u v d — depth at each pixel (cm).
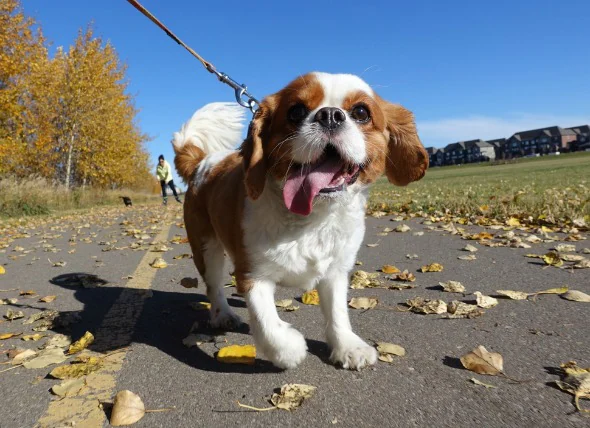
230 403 39
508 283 69
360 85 51
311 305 66
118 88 520
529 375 41
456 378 41
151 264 101
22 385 44
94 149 490
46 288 84
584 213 125
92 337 55
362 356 44
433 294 67
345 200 47
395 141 57
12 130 395
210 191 61
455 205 157
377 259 92
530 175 405
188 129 74
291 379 43
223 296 62
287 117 48
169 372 45
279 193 47
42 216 280
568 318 54
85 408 39
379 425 34
